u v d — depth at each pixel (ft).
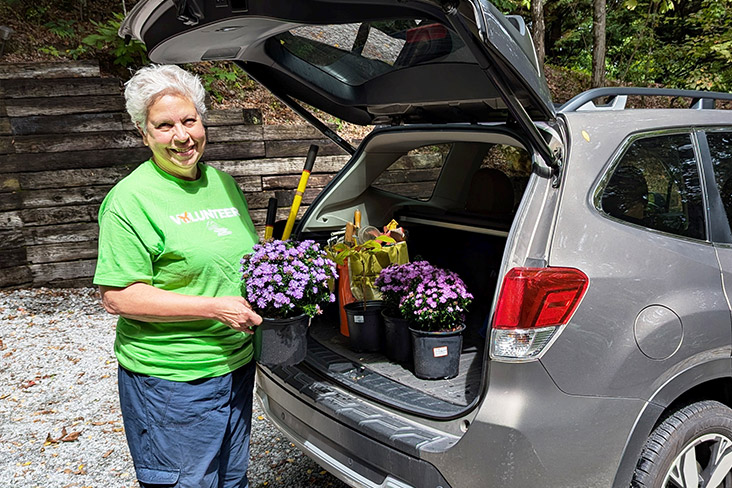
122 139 19.88
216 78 25.52
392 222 9.29
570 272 5.98
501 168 9.17
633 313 6.20
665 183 7.22
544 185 6.43
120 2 29.04
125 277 5.71
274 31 6.88
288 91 9.27
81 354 14.78
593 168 6.64
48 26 25.08
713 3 26.71
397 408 6.64
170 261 6.00
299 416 7.64
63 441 10.80
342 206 10.43
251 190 21.52
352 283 8.81
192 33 6.61
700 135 7.83
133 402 6.19
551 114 6.52
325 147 22.40
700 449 7.17
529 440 5.74
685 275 6.69
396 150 10.29
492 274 9.89
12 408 12.07
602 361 6.01
